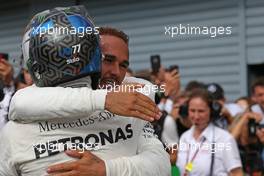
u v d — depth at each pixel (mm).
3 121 7148
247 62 23812
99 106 4180
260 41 23516
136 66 26781
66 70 4387
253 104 16531
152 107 4230
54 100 4215
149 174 4512
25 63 4750
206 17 24828
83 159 4297
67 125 4422
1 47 30984
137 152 4855
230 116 13875
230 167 10906
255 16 23672
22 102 4285
